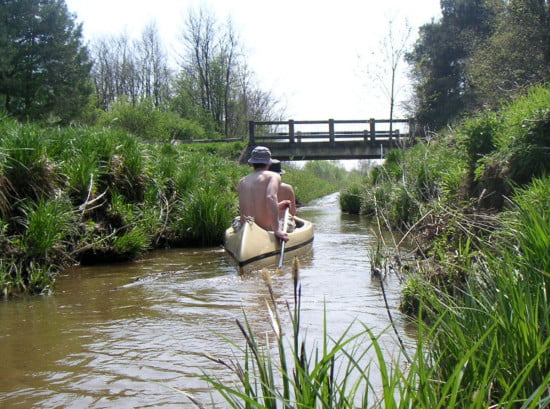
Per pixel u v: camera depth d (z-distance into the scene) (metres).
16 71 34.00
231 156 23.39
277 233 6.68
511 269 2.46
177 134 36.78
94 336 3.63
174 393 2.65
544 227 2.84
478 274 3.05
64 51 35.41
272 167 8.43
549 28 19.53
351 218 14.72
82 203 7.50
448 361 2.05
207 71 46.66
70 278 5.86
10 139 6.55
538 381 1.85
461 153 7.96
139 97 32.47
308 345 3.28
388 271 5.74
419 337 1.80
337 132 23.91
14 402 2.59
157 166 10.11
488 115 7.33
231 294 4.87
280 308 4.30
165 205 9.38
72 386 2.77
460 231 4.96
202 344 3.41
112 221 7.73
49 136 7.83
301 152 24.02
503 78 20.05
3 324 3.96
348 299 4.60
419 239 5.71
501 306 2.14
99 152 8.51
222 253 7.88
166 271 6.25
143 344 3.44
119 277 5.89
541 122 5.77
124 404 2.54
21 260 5.38
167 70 52.59
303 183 26.78
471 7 33.09
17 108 33.19
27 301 4.73
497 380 1.95
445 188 7.48
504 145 6.19
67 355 3.25
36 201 6.35
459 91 31.64
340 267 6.27
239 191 7.13
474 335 2.14
